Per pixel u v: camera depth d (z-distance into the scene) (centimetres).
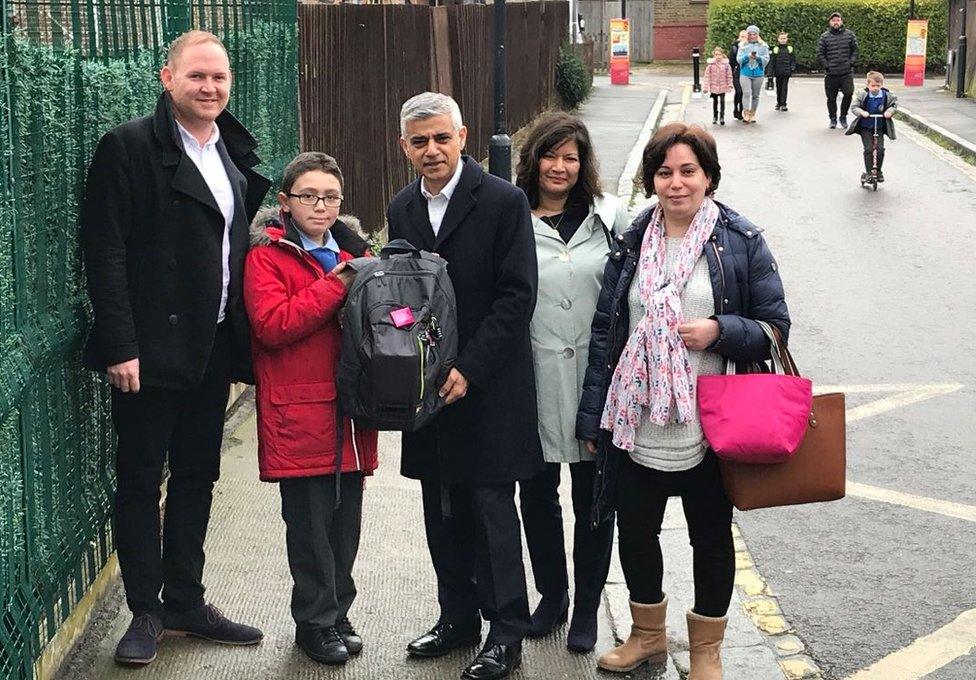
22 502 371
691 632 429
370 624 477
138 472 427
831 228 1388
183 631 455
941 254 1239
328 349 424
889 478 652
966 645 471
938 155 1975
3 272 351
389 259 407
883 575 536
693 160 404
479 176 422
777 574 539
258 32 740
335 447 425
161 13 532
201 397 436
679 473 417
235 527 562
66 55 412
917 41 3300
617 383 412
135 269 410
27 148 375
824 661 461
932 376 834
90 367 412
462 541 452
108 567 489
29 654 370
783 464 397
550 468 458
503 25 1086
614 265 422
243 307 426
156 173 405
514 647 434
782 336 405
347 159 1040
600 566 456
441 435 429
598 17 4412
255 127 728
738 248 408
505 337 412
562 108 2653
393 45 1205
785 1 3856
